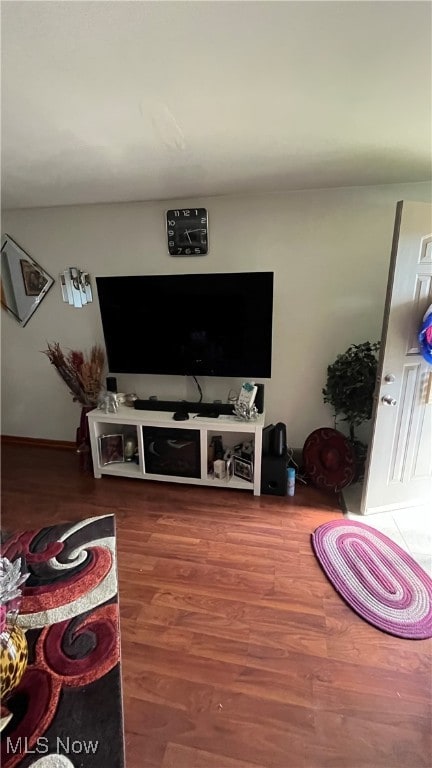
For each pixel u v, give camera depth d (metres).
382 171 2.06
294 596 1.66
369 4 0.86
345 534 2.08
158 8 0.87
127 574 1.79
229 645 1.42
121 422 2.59
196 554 1.93
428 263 1.94
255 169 2.00
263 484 2.51
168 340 2.59
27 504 2.43
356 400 2.37
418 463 2.31
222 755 1.09
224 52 1.03
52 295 3.03
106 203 2.70
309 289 2.55
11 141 1.60
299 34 0.96
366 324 2.54
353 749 1.10
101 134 1.55
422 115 1.43
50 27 0.92
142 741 1.12
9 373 3.32
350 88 1.23
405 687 1.28
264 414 2.69
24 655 1.18
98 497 2.51
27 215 2.88
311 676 1.31
